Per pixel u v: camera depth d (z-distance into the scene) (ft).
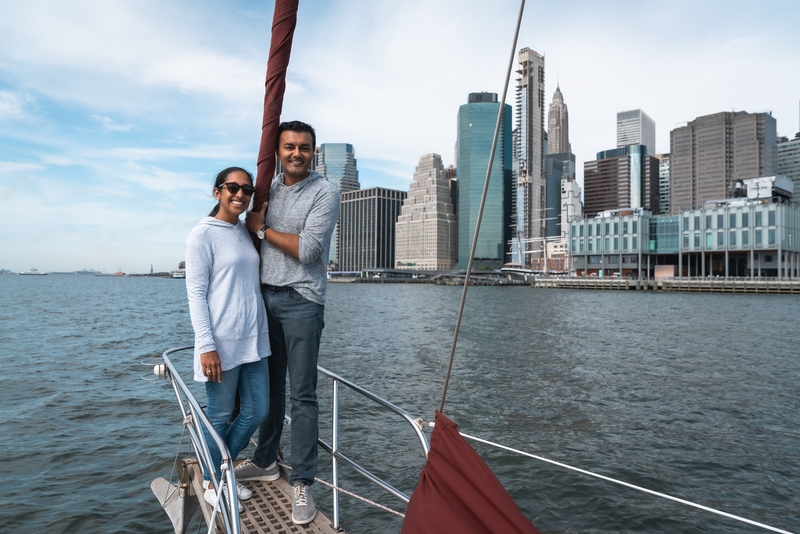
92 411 42.34
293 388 10.95
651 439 37.88
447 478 7.93
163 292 354.54
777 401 49.03
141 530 23.68
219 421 11.00
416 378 60.13
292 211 10.80
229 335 10.65
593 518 26.43
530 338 100.78
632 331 113.91
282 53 10.19
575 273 440.04
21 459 31.53
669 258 416.67
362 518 25.68
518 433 39.40
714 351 82.74
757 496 28.73
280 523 10.48
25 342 86.53
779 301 239.71
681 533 24.91
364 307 209.46
